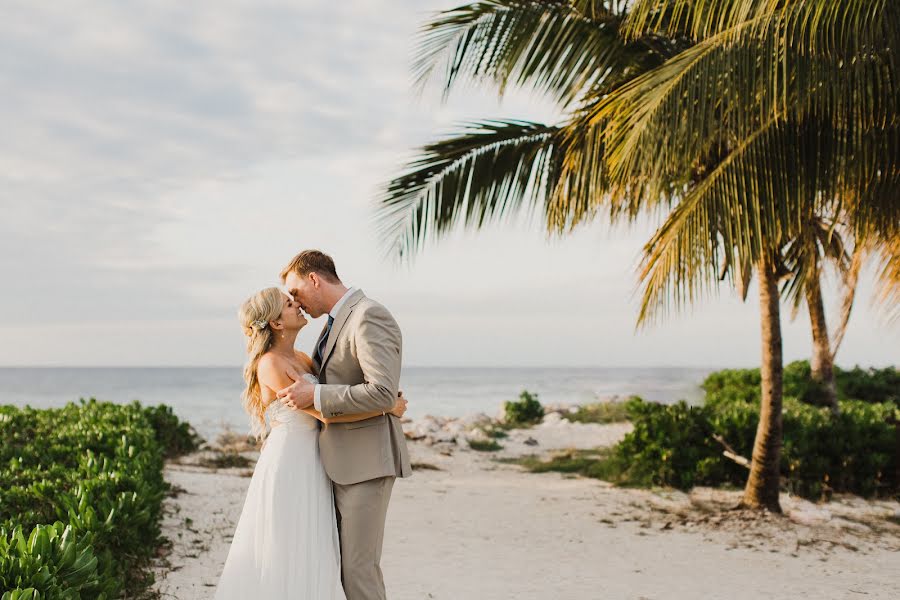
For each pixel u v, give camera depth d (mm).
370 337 3473
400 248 8383
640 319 5910
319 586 3461
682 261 5648
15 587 2748
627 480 9977
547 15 7152
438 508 8328
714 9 5383
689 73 5027
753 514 7770
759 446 7945
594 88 7270
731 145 5977
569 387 70688
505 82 7422
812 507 8180
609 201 7289
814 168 5555
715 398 15680
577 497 9008
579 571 5836
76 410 9609
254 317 3727
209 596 4840
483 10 7184
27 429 7652
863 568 6035
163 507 7266
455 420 19062
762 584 5531
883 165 5516
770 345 7875
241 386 75812
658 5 6145
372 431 3535
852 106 5164
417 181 8141
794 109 5336
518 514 8023
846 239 6918
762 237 5695
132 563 4906
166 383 85875
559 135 7758
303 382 3420
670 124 5062
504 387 72500
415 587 5348
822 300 13023
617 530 7293
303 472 3578
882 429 9312
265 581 3457
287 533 3492
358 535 3502
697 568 5953
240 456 11508
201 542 6215
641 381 85688
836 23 4695
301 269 3721
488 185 8125
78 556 3164
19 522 4230
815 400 13242
